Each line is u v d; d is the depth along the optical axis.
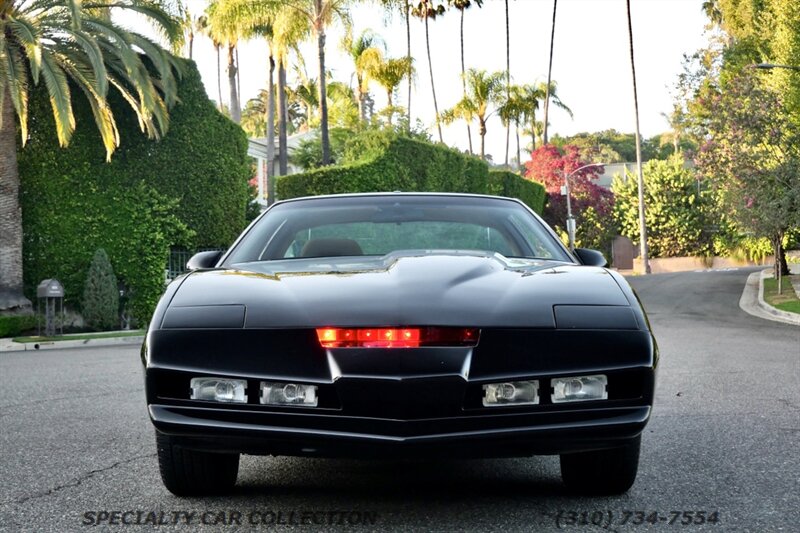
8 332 21.28
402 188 28.94
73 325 22.98
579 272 4.08
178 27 23.59
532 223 4.97
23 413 7.42
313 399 3.51
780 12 30.41
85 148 23.20
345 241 4.68
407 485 4.44
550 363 3.52
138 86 21.75
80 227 23.06
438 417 3.46
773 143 29.28
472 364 3.48
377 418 3.46
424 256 4.23
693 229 66.31
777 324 19.19
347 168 27.25
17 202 22.12
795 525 3.66
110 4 22.56
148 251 23.62
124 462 5.14
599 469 4.04
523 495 4.20
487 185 36.94
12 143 22.05
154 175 24.23
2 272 21.83
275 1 33.31
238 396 3.57
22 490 4.48
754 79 29.88
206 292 3.88
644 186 67.75
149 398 3.68
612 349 3.58
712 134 30.70
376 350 3.46
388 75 45.66
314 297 3.69
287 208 5.12
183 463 4.03
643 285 36.09
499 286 3.79
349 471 4.80
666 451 5.25
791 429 5.99
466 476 4.66
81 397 8.45
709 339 14.81
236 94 52.88
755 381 8.80
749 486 4.35
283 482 4.53
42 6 21.95
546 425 3.53
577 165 64.00
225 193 25.77
